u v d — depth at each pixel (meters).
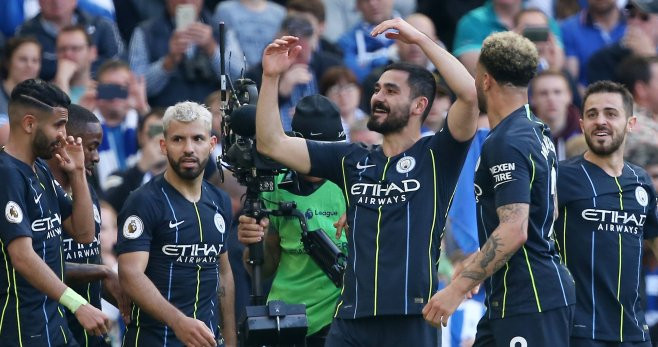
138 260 26.48
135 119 38.62
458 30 42.56
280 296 28.70
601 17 43.41
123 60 40.56
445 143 24.89
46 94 25.53
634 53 41.56
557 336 24.83
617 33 43.47
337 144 25.48
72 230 26.92
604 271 27.42
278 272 28.97
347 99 38.44
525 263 24.83
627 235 27.61
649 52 41.69
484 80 25.12
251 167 25.92
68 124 27.61
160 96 40.00
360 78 42.25
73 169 26.61
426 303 24.59
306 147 25.25
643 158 32.56
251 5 42.34
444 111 36.78
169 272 26.91
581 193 27.56
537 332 24.73
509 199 24.12
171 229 26.84
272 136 25.00
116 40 41.78
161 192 27.00
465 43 42.25
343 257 27.73
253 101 26.27
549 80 37.94
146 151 35.59
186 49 39.91
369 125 25.30
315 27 41.22
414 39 24.50
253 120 25.53
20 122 25.53
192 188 27.23
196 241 27.05
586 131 27.86
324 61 40.28
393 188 24.94
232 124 25.70
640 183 27.89
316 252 27.94
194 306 27.09
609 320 27.50
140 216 26.69
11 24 42.31
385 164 25.14
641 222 27.81
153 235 26.86
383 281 24.69
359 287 24.88
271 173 26.28
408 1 45.75
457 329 32.25
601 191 27.56
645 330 27.92
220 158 26.70
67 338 26.34
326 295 28.56
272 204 28.69
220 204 27.72
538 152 24.53
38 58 38.06
